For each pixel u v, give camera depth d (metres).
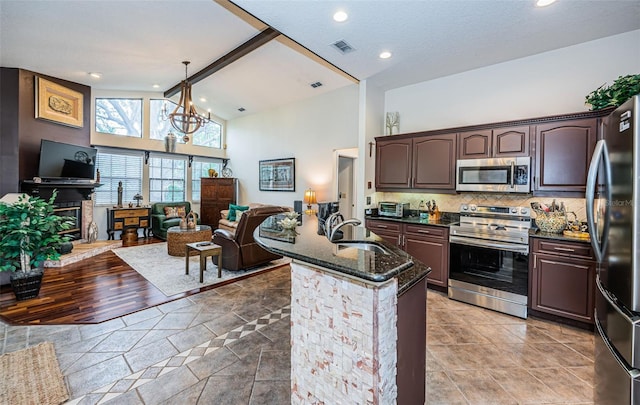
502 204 3.59
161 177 7.42
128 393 1.79
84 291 3.44
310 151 6.29
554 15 2.54
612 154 1.44
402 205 4.07
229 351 2.26
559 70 3.23
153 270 4.28
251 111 7.57
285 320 2.78
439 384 1.90
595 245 1.58
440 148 3.73
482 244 3.09
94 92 6.33
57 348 2.27
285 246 1.66
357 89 5.52
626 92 2.46
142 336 2.46
